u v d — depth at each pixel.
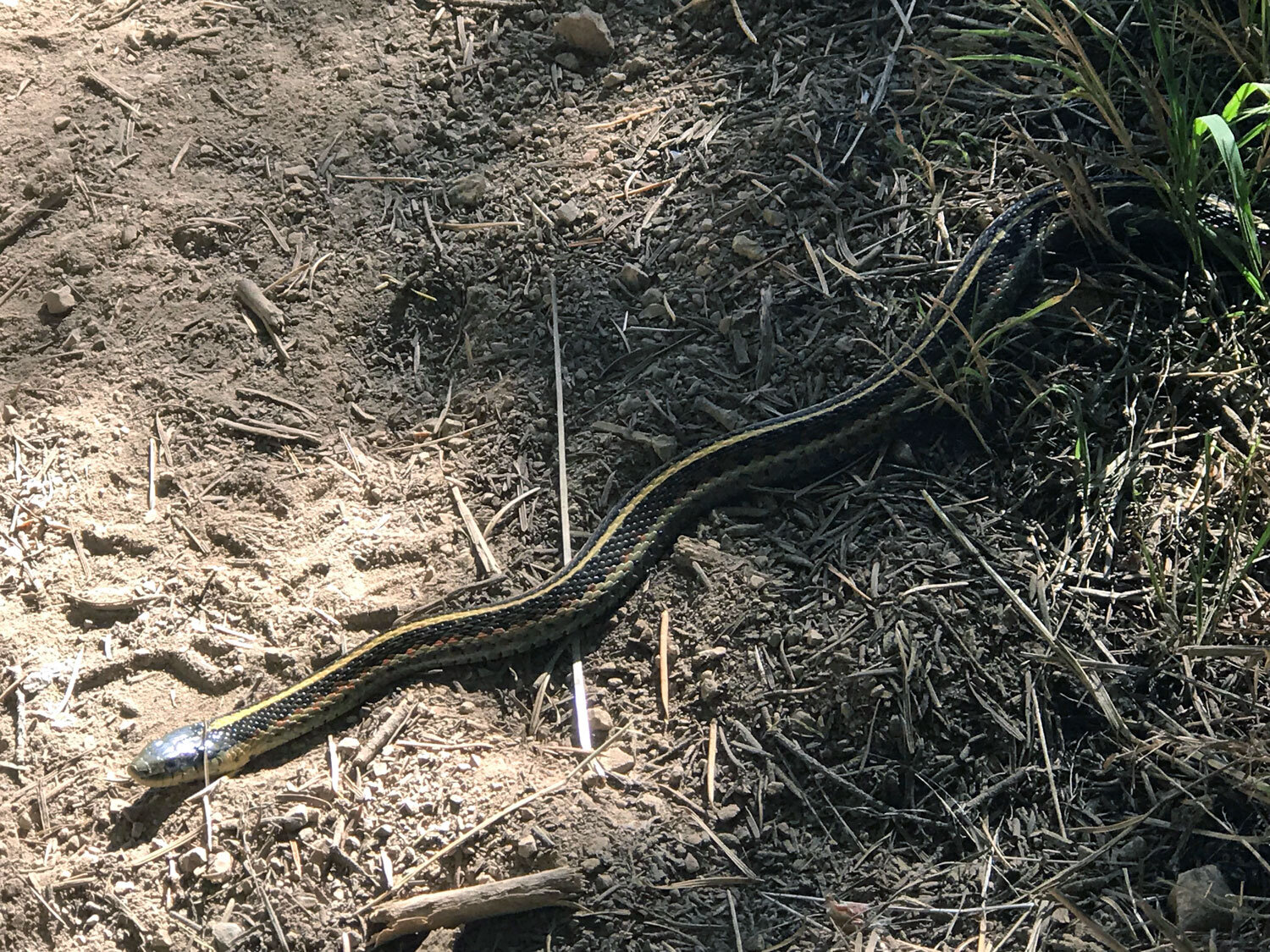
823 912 0.49
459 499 0.60
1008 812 0.50
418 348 0.65
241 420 0.64
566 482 0.60
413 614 0.57
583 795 0.52
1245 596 0.52
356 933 0.50
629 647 0.56
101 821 0.53
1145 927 0.47
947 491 0.56
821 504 0.57
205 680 0.57
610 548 0.57
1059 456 0.56
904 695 0.51
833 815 0.51
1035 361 0.58
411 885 0.51
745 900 0.49
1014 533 0.55
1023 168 0.63
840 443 0.58
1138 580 0.53
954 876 0.49
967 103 0.65
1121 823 0.48
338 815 0.52
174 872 0.52
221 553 0.60
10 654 0.58
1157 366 0.57
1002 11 0.66
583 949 0.49
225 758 0.54
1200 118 0.55
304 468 0.62
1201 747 0.49
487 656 0.56
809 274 0.62
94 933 0.51
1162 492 0.54
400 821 0.52
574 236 0.66
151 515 0.61
